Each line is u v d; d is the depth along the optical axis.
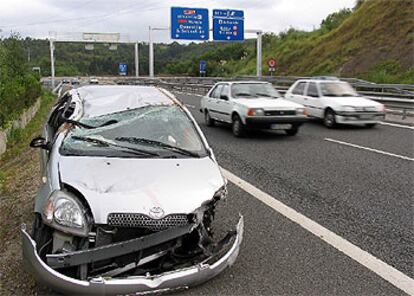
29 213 5.96
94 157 4.20
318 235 5.13
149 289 3.37
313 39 47.91
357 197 6.66
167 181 3.91
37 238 3.65
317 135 13.12
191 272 3.51
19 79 20.06
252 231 5.24
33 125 16.78
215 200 3.98
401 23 36.00
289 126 12.62
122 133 4.70
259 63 34.91
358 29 39.91
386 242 4.95
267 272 4.20
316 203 6.36
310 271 4.23
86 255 3.36
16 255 4.62
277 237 5.06
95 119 4.93
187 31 33.34
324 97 15.12
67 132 4.67
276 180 7.69
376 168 8.63
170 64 81.00
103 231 3.49
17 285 3.98
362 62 36.00
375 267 4.32
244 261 4.44
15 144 12.77
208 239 3.87
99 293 3.29
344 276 4.14
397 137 12.67
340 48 40.25
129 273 3.52
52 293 3.77
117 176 3.89
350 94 15.50
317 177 7.90
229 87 13.69
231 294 3.79
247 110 12.16
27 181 7.85
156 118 5.00
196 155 4.55
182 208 3.64
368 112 14.33
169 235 3.55
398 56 33.50
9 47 23.14
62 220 3.48
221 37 33.56
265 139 12.41
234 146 11.27
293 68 45.12
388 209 6.10
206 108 15.12
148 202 3.61
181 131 4.88
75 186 3.70
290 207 6.16
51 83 48.56
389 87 19.42
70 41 49.94
